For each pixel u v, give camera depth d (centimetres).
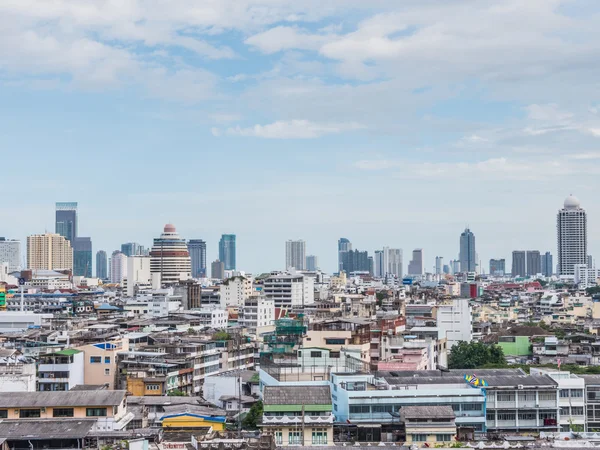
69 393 18050
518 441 17475
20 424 16825
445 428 17975
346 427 18412
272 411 17988
